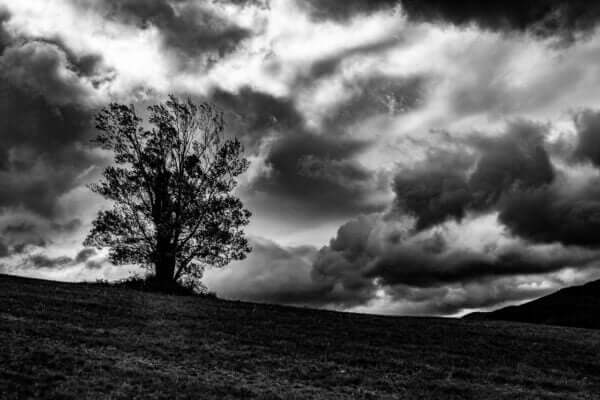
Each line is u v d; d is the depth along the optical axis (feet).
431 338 85.51
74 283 120.67
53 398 43.04
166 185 138.72
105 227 133.90
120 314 80.64
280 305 113.91
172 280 136.26
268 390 51.42
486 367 68.90
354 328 89.04
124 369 52.47
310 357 66.23
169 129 140.97
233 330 77.77
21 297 84.94
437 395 55.36
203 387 49.83
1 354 51.67
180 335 70.69
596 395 60.29
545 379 65.05
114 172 136.05
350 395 52.70
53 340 59.67
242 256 140.56
